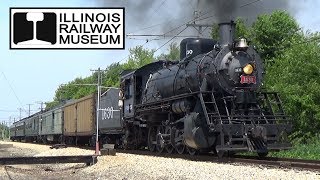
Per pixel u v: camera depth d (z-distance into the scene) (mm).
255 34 33688
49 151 29625
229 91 15156
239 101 15031
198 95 15367
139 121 21391
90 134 30219
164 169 12930
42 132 50750
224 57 15336
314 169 11219
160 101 18359
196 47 17516
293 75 25234
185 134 15531
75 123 35406
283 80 25469
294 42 29078
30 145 47656
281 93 24250
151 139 20141
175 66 18547
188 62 17328
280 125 14672
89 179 14406
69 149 29203
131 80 22234
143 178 12367
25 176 16094
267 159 14750
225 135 14453
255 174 10352
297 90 24141
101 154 20000
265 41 33562
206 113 14602
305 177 9508
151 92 20109
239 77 15211
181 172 11891
